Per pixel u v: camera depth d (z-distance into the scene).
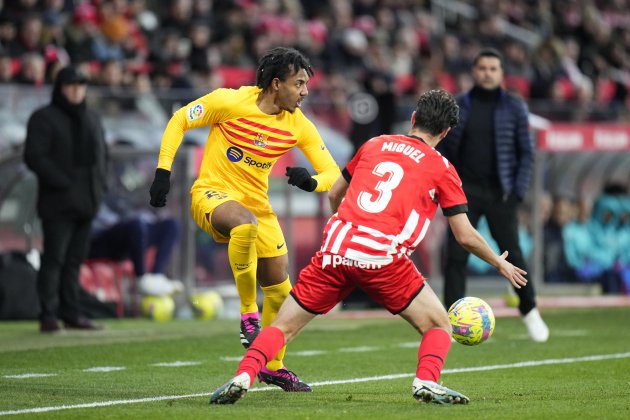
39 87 50.50
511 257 36.47
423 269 56.16
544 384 26.36
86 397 23.56
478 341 23.11
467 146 36.00
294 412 21.03
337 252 21.50
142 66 56.94
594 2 96.25
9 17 55.34
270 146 25.06
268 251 25.12
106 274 46.91
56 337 37.44
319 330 40.78
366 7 78.19
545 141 55.91
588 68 80.88
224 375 27.84
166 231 47.81
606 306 53.94
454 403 22.14
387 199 21.62
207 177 25.42
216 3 69.12
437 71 73.38
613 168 61.91
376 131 47.66
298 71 24.67
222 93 25.05
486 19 80.19
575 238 60.41
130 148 47.16
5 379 26.66
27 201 46.59
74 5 62.84
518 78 71.81
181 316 47.25
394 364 30.48
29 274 44.62
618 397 23.89
